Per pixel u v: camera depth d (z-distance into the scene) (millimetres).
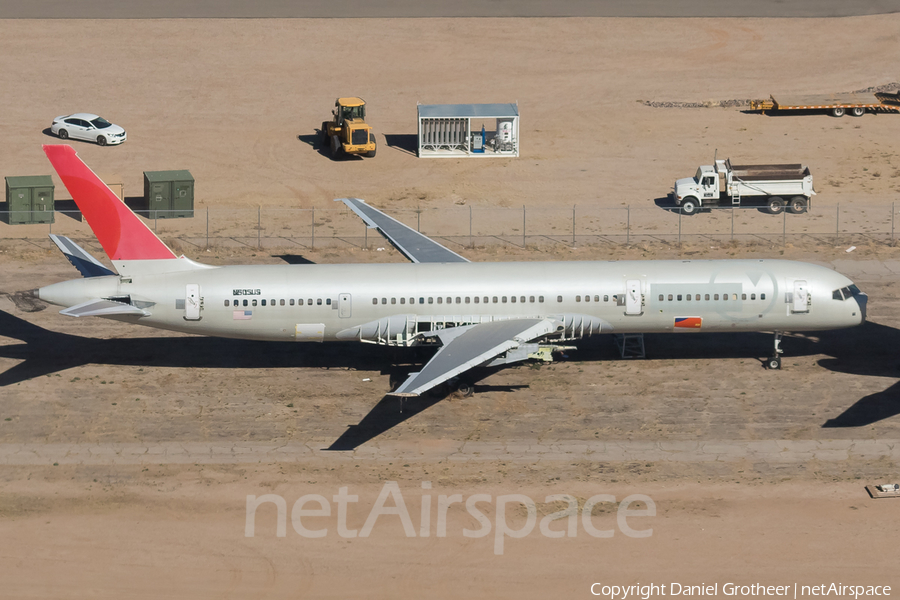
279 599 192750
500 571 199875
